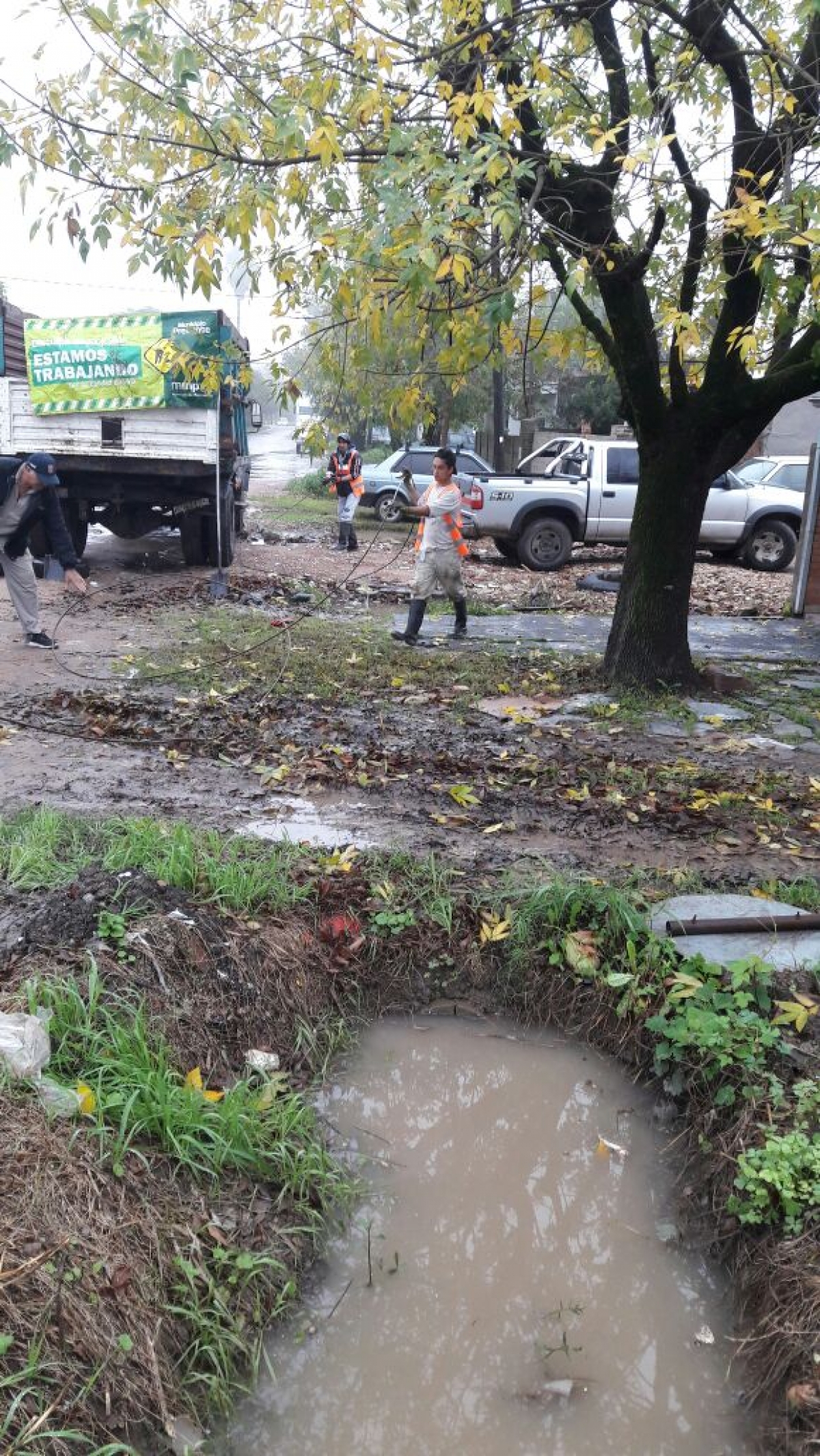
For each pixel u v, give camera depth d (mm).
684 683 9172
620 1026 4328
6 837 5004
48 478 8664
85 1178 3010
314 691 8539
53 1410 2451
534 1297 3268
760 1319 3061
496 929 4652
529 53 6785
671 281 8500
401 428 6746
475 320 6184
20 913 4195
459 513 10688
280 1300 3127
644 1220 3570
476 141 5738
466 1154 3850
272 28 6047
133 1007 3717
